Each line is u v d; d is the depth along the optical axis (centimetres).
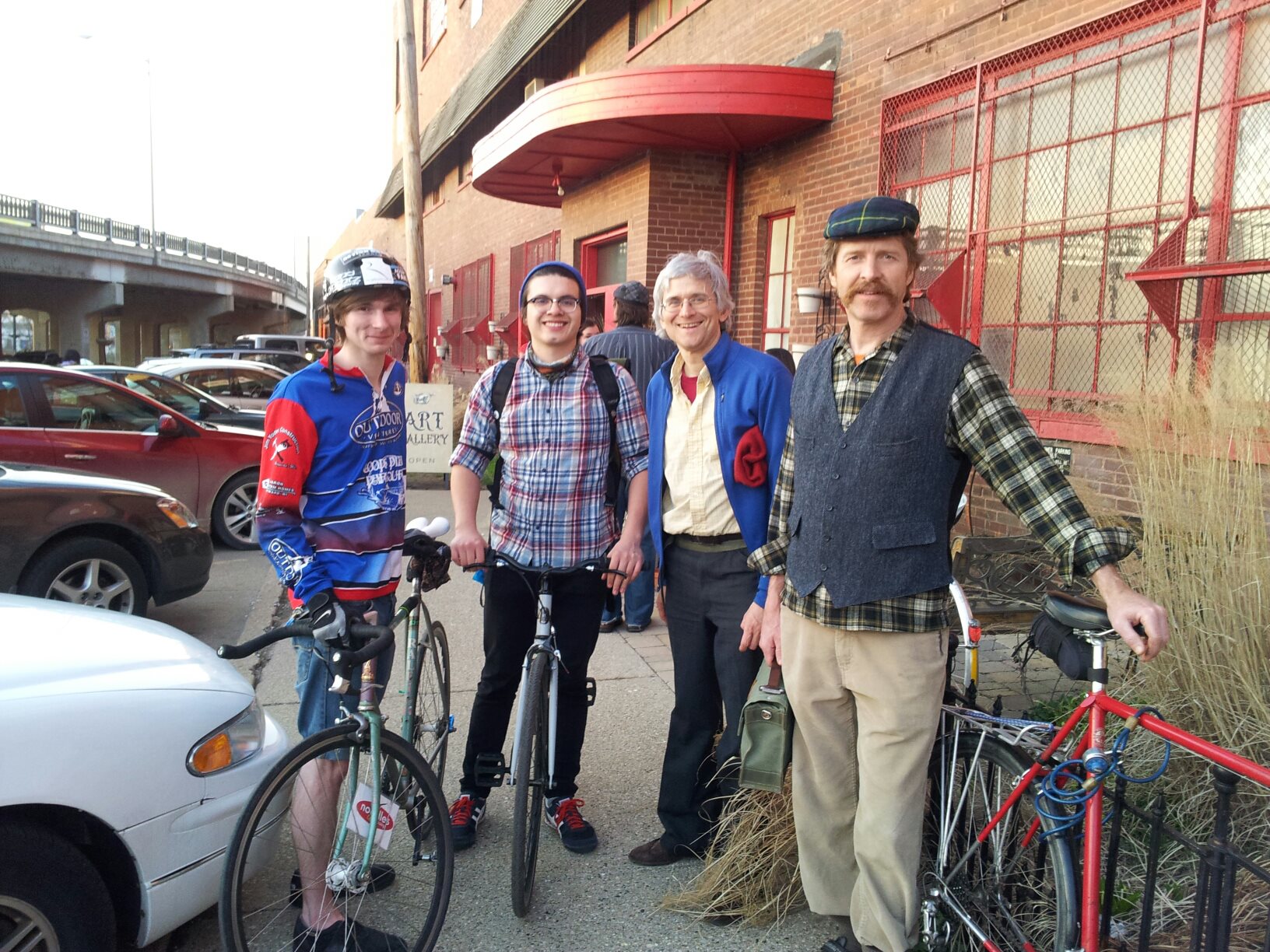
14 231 3441
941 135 648
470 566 301
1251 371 321
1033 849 242
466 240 1944
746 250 887
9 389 696
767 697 265
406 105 1208
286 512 241
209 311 5512
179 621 590
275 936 262
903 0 677
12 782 208
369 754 250
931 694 234
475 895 294
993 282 610
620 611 558
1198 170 477
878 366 234
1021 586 423
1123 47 514
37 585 499
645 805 354
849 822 262
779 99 742
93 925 220
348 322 245
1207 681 285
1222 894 200
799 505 247
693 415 298
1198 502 302
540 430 305
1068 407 549
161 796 232
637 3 1131
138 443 744
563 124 803
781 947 272
